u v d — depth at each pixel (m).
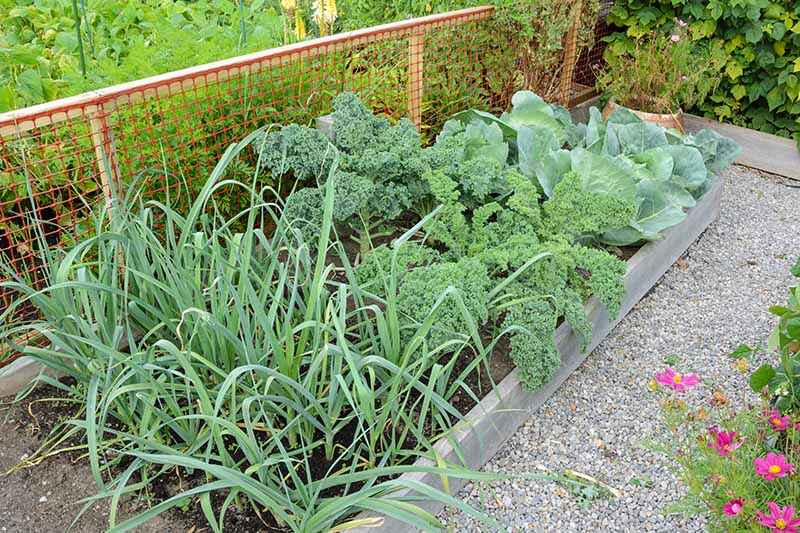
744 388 3.07
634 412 2.94
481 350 2.28
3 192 2.95
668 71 5.22
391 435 2.48
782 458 1.93
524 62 5.06
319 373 2.56
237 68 3.14
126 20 4.62
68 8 4.60
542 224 3.26
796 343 2.38
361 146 3.30
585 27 5.44
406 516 1.97
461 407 2.62
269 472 2.15
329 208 2.24
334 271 3.30
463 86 4.67
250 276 2.69
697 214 4.14
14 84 3.62
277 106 3.49
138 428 2.47
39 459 2.41
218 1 5.10
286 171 3.41
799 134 5.15
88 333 2.34
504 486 2.54
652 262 3.67
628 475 2.61
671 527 2.39
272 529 2.15
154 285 2.48
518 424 2.79
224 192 3.34
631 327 3.52
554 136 3.77
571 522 2.41
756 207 4.80
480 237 3.14
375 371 2.49
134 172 2.97
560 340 2.93
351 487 2.27
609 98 5.64
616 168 3.44
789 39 5.05
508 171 3.38
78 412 2.60
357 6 5.39
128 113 3.02
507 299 2.92
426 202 3.60
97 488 2.32
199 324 2.35
